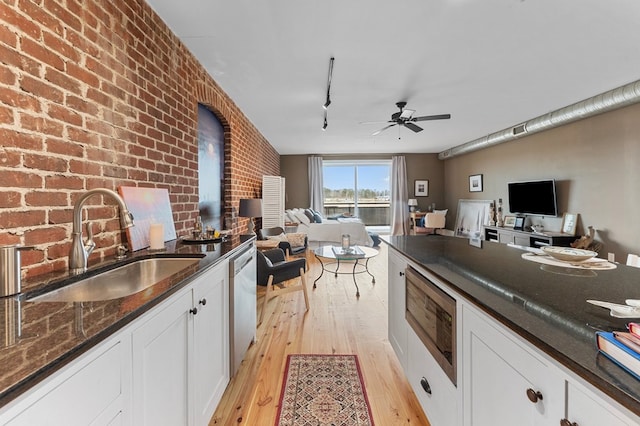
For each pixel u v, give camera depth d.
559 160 4.40
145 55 1.80
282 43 2.34
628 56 2.59
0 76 0.95
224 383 1.64
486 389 0.93
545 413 0.68
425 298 1.43
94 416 0.67
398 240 2.19
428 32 2.22
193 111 2.49
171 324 1.05
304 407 1.65
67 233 1.22
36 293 0.94
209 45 2.35
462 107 3.98
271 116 4.35
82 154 1.31
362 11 1.97
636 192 3.35
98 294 1.21
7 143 0.98
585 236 3.88
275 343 2.37
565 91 3.40
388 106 3.89
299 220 6.23
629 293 0.97
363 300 3.36
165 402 1.01
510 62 2.70
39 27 1.09
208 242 1.96
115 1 1.53
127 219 1.20
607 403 0.53
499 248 1.85
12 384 0.47
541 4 1.91
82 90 1.30
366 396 1.75
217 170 3.34
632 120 3.37
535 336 0.69
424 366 1.44
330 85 3.17
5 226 0.97
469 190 6.92
